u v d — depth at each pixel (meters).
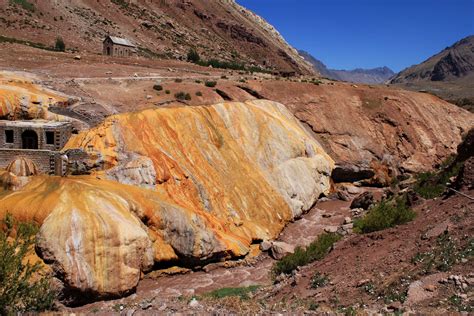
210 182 38.62
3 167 32.69
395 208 26.38
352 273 18.53
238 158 43.75
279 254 34.28
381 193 48.59
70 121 37.91
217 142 43.38
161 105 48.09
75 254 25.20
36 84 43.59
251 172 43.44
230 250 33.09
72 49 87.19
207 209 36.22
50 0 113.94
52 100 39.34
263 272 31.77
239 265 33.28
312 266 22.80
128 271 26.80
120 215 28.23
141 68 65.44
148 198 31.77
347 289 16.86
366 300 15.23
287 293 19.59
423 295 13.72
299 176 46.81
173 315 14.06
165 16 150.00
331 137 58.97
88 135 35.47
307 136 55.97
